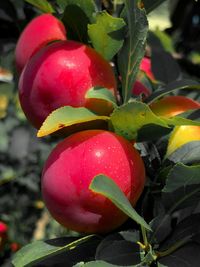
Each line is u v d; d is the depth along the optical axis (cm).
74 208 29
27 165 106
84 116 30
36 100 32
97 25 32
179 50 80
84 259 32
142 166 30
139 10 32
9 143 106
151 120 30
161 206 31
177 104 35
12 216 105
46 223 102
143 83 41
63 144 30
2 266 78
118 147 30
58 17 38
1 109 107
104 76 32
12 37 54
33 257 30
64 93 31
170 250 30
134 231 31
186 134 34
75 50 32
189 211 33
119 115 30
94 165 29
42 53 32
